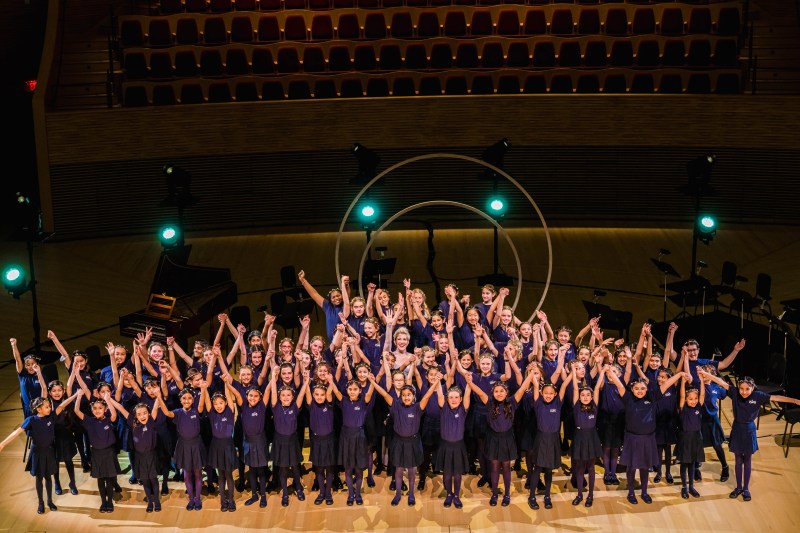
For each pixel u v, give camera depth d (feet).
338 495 37.50
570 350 39.04
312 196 63.36
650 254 58.95
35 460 36.24
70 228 61.87
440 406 35.65
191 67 64.03
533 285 55.42
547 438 35.47
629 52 64.18
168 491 37.93
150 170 61.87
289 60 64.49
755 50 64.90
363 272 54.03
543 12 65.31
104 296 55.21
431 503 36.76
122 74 63.77
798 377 43.19
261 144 62.23
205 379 37.50
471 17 65.46
